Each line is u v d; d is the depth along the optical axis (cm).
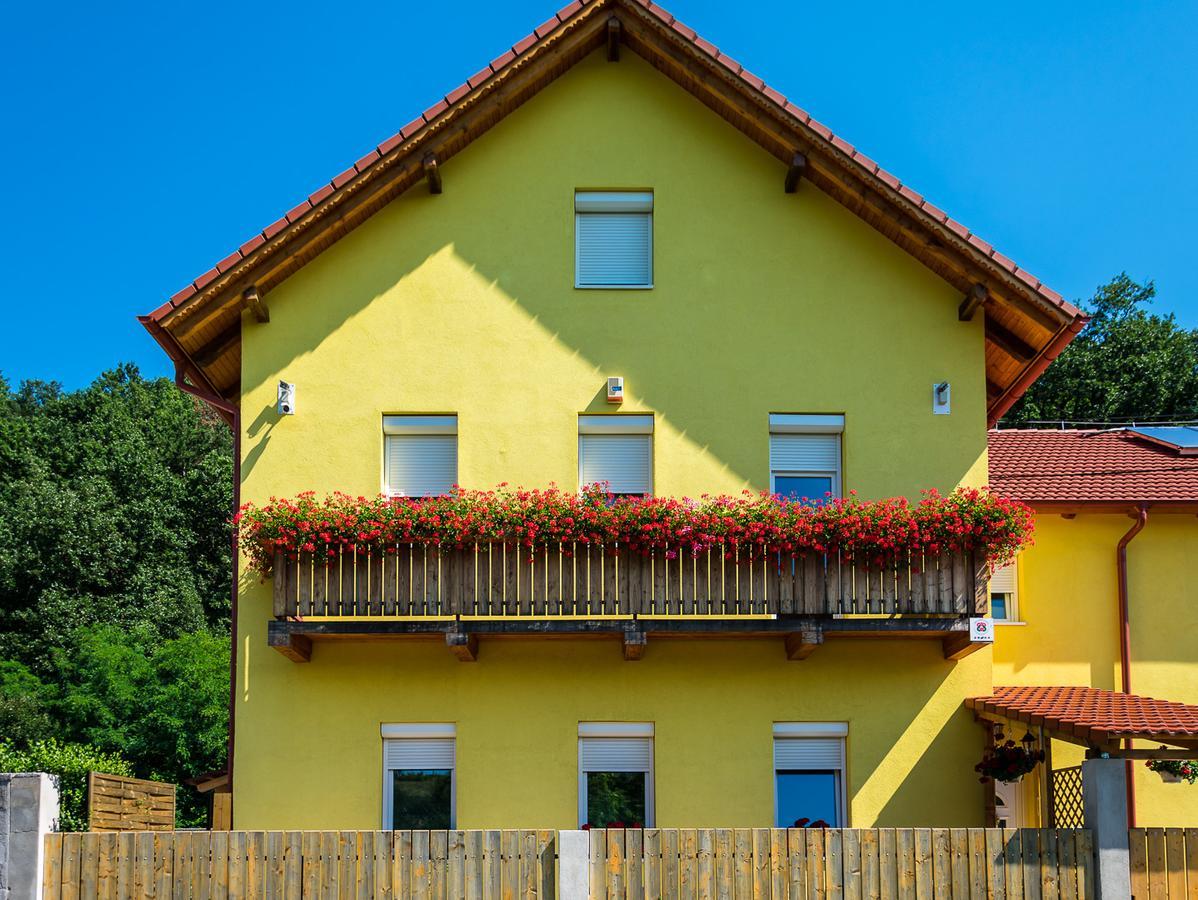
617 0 1412
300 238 1390
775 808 1384
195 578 3562
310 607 1330
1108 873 1026
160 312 1355
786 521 1329
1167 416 3369
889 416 1443
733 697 1392
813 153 1402
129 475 3700
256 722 1376
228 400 1531
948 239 1373
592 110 1490
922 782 1385
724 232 1470
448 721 1381
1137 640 1533
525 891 1021
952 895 1028
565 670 1391
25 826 1023
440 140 1406
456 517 1322
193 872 1027
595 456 1445
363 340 1445
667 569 1338
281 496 1416
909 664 1404
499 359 1444
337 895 1023
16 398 4938
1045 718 1166
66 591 3356
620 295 1457
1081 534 1552
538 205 1472
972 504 1337
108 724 2825
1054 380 3438
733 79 1392
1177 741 1084
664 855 1021
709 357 1449
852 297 1460
